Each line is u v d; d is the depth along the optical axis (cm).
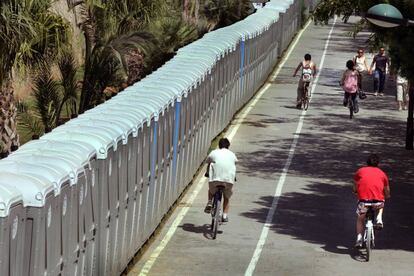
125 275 2900
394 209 3966
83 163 2223
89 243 2323
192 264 3061
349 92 6359
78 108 4731
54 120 4262
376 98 7406
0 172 1888
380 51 7506
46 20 3272
